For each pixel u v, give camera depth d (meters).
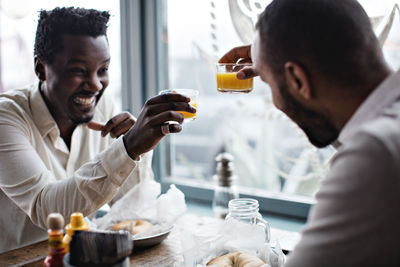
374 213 0.65
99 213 1.93
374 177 0.65
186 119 1.27
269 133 2.28
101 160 1.22
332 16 0.78
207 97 2.32
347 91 0.79
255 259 1.04
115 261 0.78
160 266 1.12
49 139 1.50
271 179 2.27
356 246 0.66
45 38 1.33
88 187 1.21
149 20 2.14
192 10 2.09
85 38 1.31
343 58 0.77
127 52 2.21
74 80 1.33
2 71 2.69
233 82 1.21
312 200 1.92
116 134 1.41
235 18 1.59
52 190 1.26
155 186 1.48
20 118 1.40
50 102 1.46
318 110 0.83
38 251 1.22
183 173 2.40
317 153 1.79
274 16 0.83
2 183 1.30
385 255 0.66
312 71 0.79
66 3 2.18
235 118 2.30
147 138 1.16
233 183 1.66
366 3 1.42
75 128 1.55
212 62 1.87
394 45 1.56
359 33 0.78
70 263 0.80
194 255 1.03
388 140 0.65
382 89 0.75
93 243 0.78
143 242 1.21
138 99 2.21
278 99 0.89
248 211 1.15
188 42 2.16
